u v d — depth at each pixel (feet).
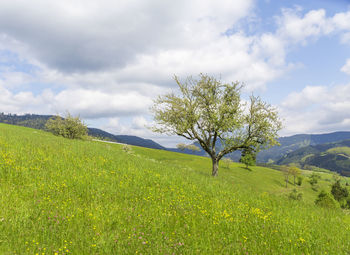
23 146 51.49
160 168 56.44
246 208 31.30
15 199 23.08
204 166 234.38
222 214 26.35
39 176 32.32
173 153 281.54
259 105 83.87
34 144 57.31
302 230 24.68
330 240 22.53
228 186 50.31
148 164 59.67
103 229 18.98
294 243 20.40
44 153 47.62
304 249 19.43
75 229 18.52
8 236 16.08
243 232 21.91
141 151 239.50
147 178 40.78
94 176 36.63
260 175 279.08
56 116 159.43
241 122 83.82
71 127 160.35
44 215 20.10
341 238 23.56
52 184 29.66
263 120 82.02
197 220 23.95
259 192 50.34
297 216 31.63
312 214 34.22
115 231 18.67
